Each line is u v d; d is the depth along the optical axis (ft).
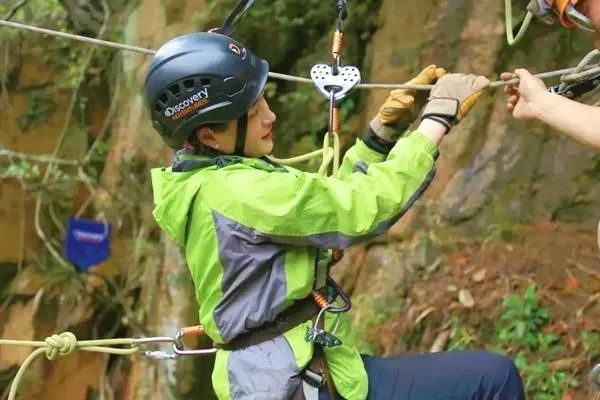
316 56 35.94
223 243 12.01
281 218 11.62
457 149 30.63
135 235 37.86
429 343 28.35
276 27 36.04
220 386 12.32
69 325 38.68
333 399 12.00
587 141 11.69
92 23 40.45
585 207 28.63
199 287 12.53
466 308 28.30
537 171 29.53
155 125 12.67
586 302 26.99
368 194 11.69
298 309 12.16
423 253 30.17
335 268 31.71
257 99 12.39
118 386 37.83
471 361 12.26
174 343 14.85
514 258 28.76
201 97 12.07
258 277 12.02
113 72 39.70
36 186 39.91
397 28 33.35
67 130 40.45
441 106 12.35
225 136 12.46
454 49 31.58
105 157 39.52
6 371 38.65
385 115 13.76
